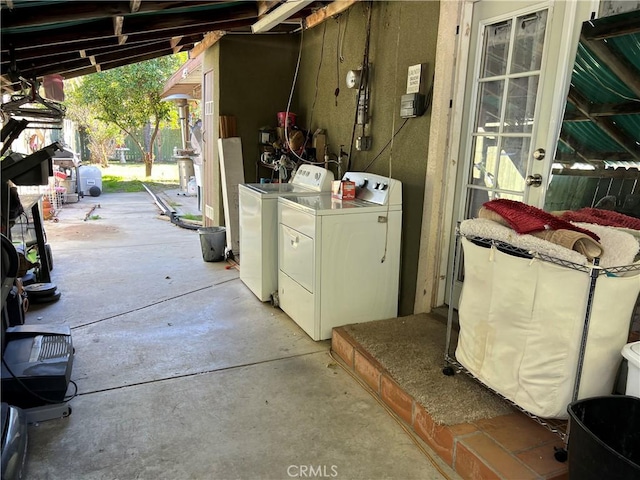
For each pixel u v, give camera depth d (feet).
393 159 10.63
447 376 7.22
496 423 6.11
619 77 6.22
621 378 6.25
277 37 15.58
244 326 10.39
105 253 16.52
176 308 11.39
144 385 7.79
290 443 6.38
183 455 6.10
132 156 58.44
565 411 5.37
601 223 6.08
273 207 11.23
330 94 13.57
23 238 12.76
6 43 9.01
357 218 9.33
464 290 6.72
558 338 5.30
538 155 7.59
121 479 5.64
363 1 11.41
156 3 8.49
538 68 7.62
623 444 5.03
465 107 9.06
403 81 10.11
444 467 5.96
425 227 9.63
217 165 16.74
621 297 5.08
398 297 10.53
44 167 7.76
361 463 6.01
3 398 6.70
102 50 13.20
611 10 6.38
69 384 7.70
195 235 19.97
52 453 6.07
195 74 21.67
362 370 8.00
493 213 6.34
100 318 10.64
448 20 8.66
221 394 7.58
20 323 9.52
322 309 9.36
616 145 6.32
